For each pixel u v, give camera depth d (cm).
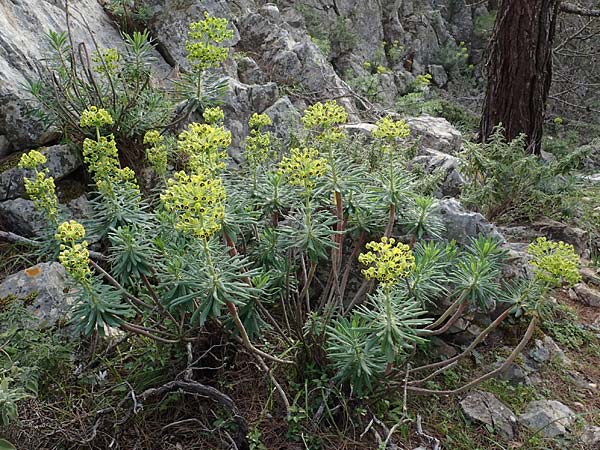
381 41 1159
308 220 263
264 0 891
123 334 310
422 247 303
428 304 322
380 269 220
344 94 702
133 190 281
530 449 277
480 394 302
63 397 271
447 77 1255
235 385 285
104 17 544
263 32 676
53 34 390
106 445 250
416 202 298
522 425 291
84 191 389
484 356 330
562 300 407
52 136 397
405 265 221
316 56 696
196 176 212
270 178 285
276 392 277
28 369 251
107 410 250
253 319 262
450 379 309
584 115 1174
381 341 235
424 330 268
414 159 486
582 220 509
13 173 372
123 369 291
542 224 495
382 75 991
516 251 366
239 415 252
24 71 409
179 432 261
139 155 398
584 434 289
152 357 278
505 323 342
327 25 1029
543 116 638
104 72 407
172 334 276
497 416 291
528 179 495
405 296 264
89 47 489
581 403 314
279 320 321
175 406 271
